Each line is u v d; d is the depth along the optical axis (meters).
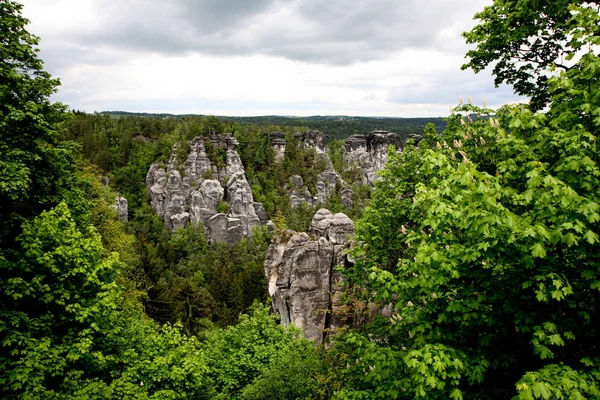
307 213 129.62
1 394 13.05
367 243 20.66
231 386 24.64
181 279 72.25
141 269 52.59
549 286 7.07
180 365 20.00
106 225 41.66
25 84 20.02
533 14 13.61
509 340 8.46
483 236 7.42
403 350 10.60
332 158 190.12
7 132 18.58
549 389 5.89
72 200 22.42
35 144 20.16
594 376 6.56
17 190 17.19
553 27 13.20
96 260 18.27
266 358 25.86
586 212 6.29
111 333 17.38
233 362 25.86
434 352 7.62
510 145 8.34
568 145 6.98
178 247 100.38
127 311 26.28
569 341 7.86
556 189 6.43
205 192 116.25
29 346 13.77
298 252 32.22
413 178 19.95
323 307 31.94
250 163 145.50
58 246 16.25
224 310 62.84
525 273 7.72
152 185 124.94
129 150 135.50
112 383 15.72
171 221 115.75
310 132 187.75
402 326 11.52
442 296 8.91
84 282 16.73
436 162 7.77
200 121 148.88
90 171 57.44
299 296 31.55
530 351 8.29
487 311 8.38
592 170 6.74
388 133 197.50
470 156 11.95
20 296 14.28
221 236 113.56
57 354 14.32
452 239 8.73
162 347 21.11
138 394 15.83
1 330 13.81
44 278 15.80
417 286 10.05
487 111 12.41
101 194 49.41
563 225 6.36
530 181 6.80
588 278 6.97
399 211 19.59
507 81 16.70
